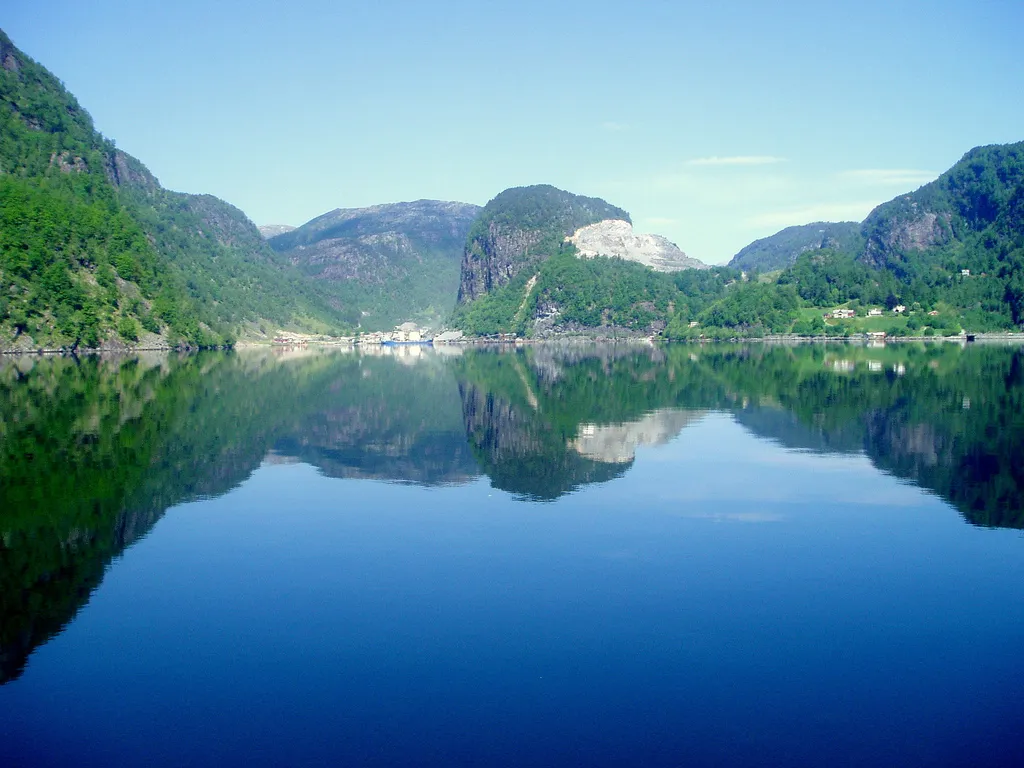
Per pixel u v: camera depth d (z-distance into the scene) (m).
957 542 31.91
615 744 17.83
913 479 43.22
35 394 84.75
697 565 29.19
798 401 80.00
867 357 166.50
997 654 22.09
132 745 17.94
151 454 50.31
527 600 25.86
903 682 20.56
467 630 23.59
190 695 20.02
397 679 20.72
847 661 21.67
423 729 18.45
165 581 27.67
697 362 160.12
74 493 39.88
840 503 38.09
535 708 19.28
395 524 34.56
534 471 45.91
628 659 21.77
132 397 83.56
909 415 67.75
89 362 144.88
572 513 36.41
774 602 25.69
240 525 34.41
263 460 49.00
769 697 19.81
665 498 39.19
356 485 42.22
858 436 57.28
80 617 24.72
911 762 17.14
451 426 63.97
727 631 23.50
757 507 37.38
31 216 183.75
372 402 82.50
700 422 65.38
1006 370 120.69
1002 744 17.81
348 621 24.27
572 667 21.33
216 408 74.81
